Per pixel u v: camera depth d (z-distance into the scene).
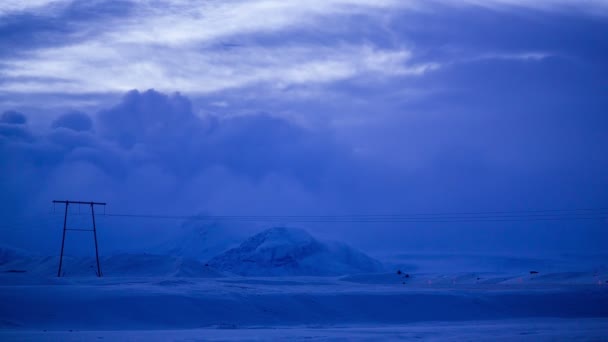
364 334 48.69
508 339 43.59
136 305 63.53
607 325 58.03
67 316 59.78
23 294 63.59
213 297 68.88
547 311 76.56
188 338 45.12
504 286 98.12
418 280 140.75
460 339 44.16
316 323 66.12
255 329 56.41
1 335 47.50
